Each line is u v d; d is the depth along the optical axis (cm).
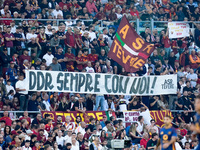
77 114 4525
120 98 4884
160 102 5059
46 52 5166
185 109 5078
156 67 5200
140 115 4769
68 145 3953
